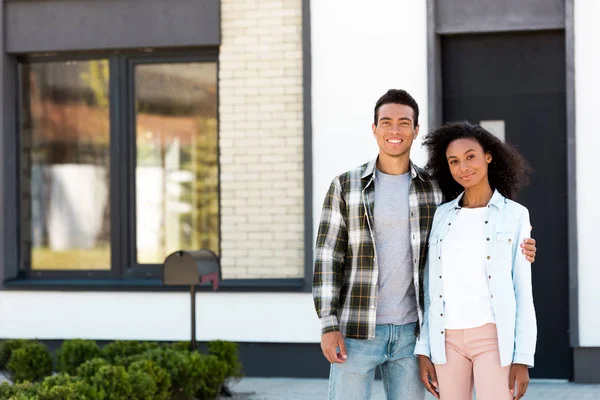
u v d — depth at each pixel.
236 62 9.30
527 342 4.32
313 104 9.07
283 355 9.13
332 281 4.61
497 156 4.66
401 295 4.61
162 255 9.73
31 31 9.73
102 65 9.81
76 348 7.81
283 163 9.21
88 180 9.91
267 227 9.24
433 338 4.48
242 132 9.30
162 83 9.68
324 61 9.04
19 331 9.69
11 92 9.91
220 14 9.30
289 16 9.19
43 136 9.99
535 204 8.94
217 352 7.79
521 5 8.77
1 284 9.72
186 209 9.66
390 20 8.92
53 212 9.98
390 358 4.62
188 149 9.63
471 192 4.59
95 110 9.86
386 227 4.61
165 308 9.37
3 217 9.77
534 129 8.95
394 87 8.92
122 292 9.45
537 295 8.92
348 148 9.01
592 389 8.31
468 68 9.05
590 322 8.52
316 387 8.57
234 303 9.20
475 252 4.43
